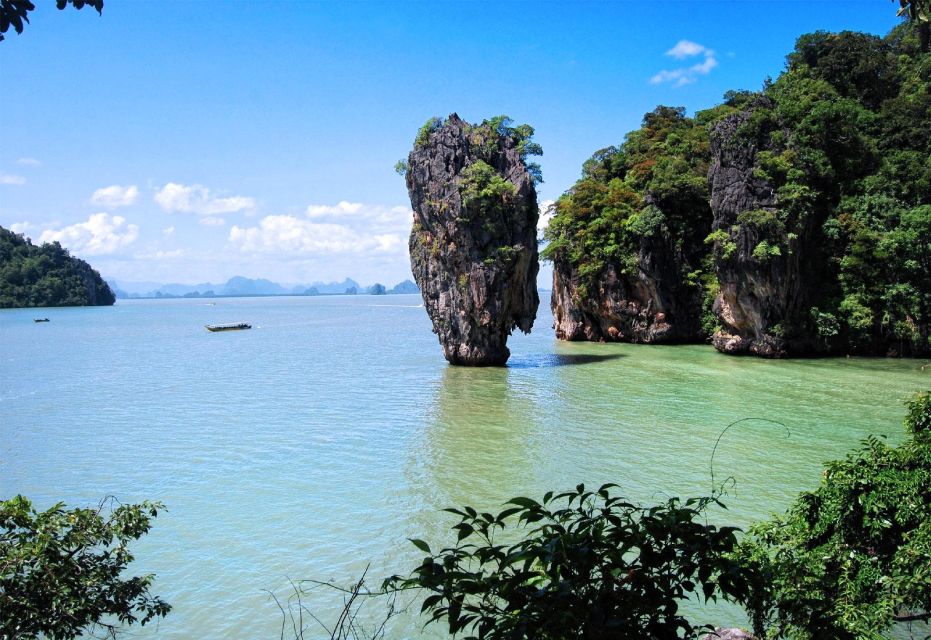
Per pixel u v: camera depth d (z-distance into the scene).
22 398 43.69
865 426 30.52
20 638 8.07
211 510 21.53
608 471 24.34
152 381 50.78
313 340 89.00
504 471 24.86
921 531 9.27
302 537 19.30
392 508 21.44
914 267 53.69
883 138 61.66
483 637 4.80
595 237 71.12
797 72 68.75
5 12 5.41
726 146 56.34
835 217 57.16
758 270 53.75
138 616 14.96
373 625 14.51
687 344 69.25
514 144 55.00
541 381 45.72
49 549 8.84
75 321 146.25
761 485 22.28
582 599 4.80
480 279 51.06
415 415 35.41
